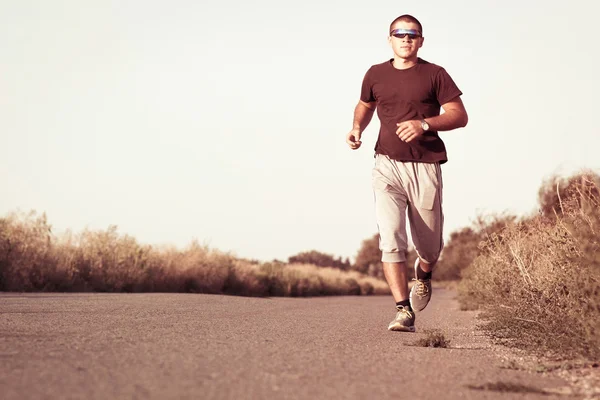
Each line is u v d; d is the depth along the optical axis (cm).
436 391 375
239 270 2511
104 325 657
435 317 1112
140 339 547
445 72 712
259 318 854
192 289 2119
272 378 387
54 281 1593
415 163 717
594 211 618
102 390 334
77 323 666
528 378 439
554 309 723
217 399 325
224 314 893
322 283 3556
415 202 723
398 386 383
